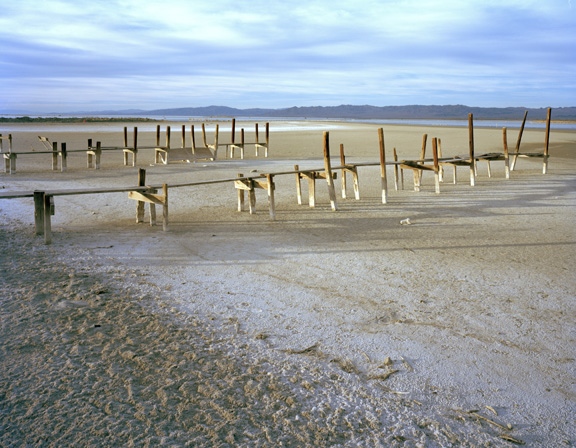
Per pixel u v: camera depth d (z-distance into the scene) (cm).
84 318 532
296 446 341
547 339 495
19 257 739
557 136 3628
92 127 4844
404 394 404
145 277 662
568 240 847
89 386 406
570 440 352
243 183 1047
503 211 1097
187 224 970
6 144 2752
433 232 906
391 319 538
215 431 354
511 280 654
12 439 342
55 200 1201
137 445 338
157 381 415
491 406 390
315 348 476
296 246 812
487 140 3272
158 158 2094
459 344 484
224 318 539
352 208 1132
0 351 459
